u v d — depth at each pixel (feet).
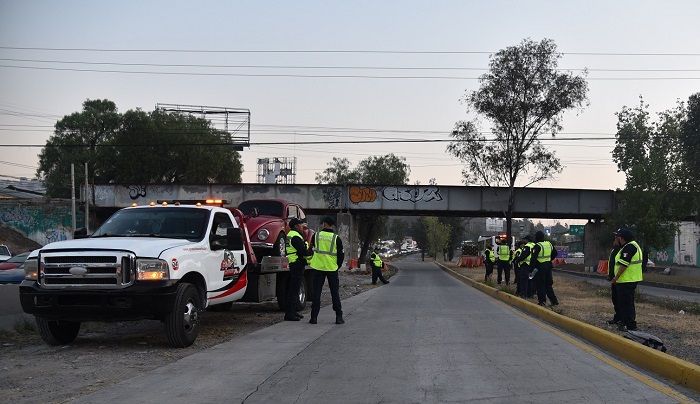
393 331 36.73
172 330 30.14
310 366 25.89
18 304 37.58
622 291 36.19
